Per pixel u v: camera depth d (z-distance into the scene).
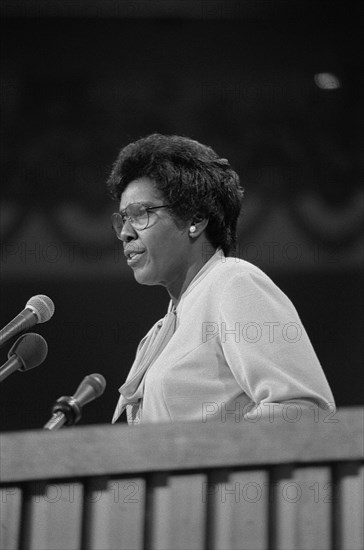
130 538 4.23
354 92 24.16
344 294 23.62
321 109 24.09
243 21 24.25
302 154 23.88
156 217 6.82
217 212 6.98
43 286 22.81
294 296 23.58
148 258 6.88
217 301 6.59
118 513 4.23
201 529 4.28
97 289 22.92
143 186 6.87
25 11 23.62
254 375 6.14
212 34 24.23
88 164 23.36
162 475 4.25
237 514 4.32
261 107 24.08
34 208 23.05
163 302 22.97
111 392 22.28
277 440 4.29
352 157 23.97
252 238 23.52
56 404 5.91
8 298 22.69
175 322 6.90
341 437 4.35
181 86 24.06
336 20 24.27
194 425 4.23
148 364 6.89
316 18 24.28
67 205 23.11
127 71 23.95
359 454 4.35
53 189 23.11
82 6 23.77
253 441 4.26
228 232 7.14
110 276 22.91
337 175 23.86
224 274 6.70
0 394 21.75
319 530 4.40
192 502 4.28
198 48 24.20
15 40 23.67
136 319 22.88
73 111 23.62
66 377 22.34
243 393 6.42
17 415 21.78
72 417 5.88
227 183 7.06
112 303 22.89
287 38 24.33
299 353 6.20
